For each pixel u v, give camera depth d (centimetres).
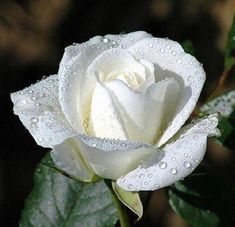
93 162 37
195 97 37
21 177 89
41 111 38
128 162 37
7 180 89
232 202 44
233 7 90
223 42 89
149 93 36
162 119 38
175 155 36
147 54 39
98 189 47
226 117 45
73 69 37
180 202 44
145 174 36
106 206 46
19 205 87
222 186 44
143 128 37
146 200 44
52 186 47
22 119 38
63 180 47
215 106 46
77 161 37
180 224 81
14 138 91
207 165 44
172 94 37
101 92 37
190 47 46
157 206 82
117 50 38
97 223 46
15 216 86
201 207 44
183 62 38
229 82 60
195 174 43
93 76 37
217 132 36
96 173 37
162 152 36
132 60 38
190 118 41
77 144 37
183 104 37
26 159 90
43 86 40
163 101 37
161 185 35
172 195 44
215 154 80
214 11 91
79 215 46
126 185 36
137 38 40
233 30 46
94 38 40
